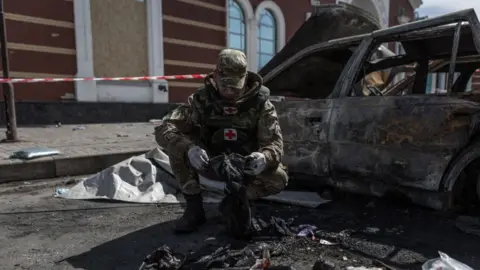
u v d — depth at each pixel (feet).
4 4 26.73
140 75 34.81
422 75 13.30
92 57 31.14
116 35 32.83
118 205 11.30
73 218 10.15
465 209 9.13
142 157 13.32
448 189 8.54
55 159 15.15
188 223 8.83
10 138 19.48
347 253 7.51
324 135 10.59
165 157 13.24
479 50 8.38
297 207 10.70
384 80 16.35
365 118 9.71
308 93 16.10
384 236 8.35
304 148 11.14
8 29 26.99
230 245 7.84
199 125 8.38
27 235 8.91
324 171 10.73
